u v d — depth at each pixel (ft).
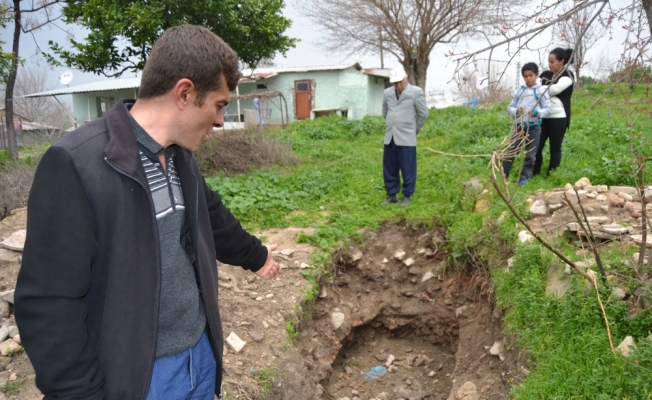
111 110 5.44
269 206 22.54
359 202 23.50
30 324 4.68
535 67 19.52
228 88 5.63
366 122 45.11
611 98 12.97
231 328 13.47
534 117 19.69
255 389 11.60
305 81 76.18
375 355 19.10
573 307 11.57
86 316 4.99
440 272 19.52
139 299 5.38
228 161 29.07
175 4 26.43
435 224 20.70
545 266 14.05
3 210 22.25
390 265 20.42
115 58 29.09
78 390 4.87
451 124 39.37
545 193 18.61
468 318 17.34
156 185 5.61
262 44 30.37
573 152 24.35
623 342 10.30
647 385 9.07
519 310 13.25
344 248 19.74
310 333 16.51
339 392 16.51
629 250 12.89
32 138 47.01
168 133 5.52
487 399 12.83
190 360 6.28
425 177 25.57
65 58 28.58
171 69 5.20
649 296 10.63
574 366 10.47
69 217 4.75
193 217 5.98
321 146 37.60
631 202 16.49
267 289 16.05
